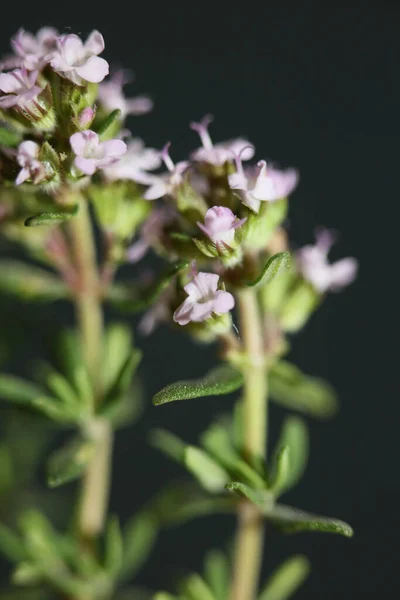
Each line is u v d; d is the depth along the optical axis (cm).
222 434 24
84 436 25
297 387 25
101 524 26
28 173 22
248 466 23
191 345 34
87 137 22
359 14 36
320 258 24
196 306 22
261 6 37
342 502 33
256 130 35
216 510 24
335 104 36
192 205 22
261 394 23
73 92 22
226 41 36
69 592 25
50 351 25
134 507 33
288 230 33
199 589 25
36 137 22
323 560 32
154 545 33
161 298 24
